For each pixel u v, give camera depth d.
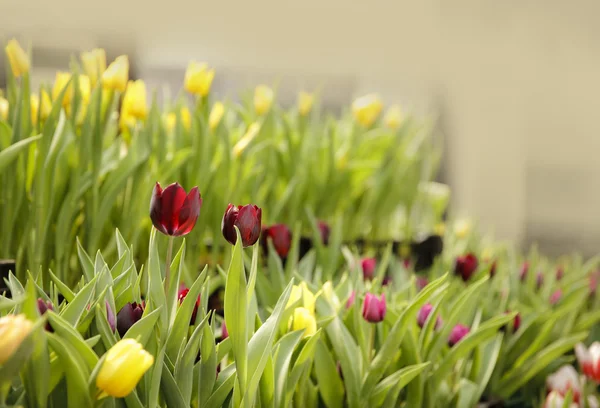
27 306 1.44
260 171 2.59
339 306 1.91
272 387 1.63
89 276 1.75
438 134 5.79
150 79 5.30
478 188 5.67
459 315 2.01
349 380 1.83
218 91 5.60
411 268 2.64
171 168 2.25
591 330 2.70
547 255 5.64
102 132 2.19
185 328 1.60
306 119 3.04
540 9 5.62
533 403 2.30
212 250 2.41
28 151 2.07
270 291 2.04
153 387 1.52
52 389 1.50
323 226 2.39
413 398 1.91
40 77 4.82
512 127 5.66
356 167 3.03
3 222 2.06
